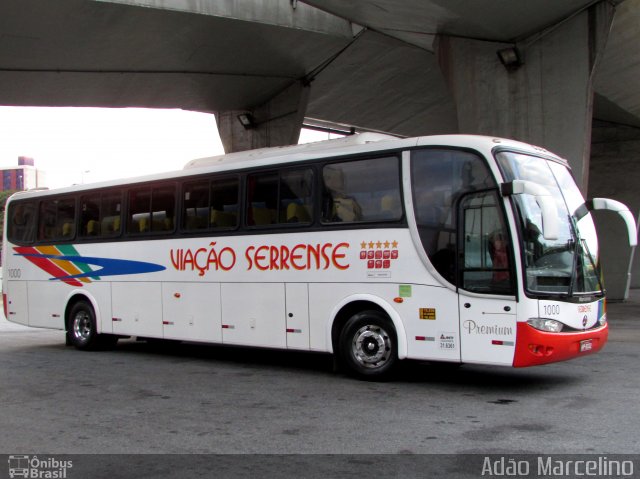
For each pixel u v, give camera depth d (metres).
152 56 19.70
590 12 14.63
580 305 7.93
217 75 22.42
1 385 9.13
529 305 7.43
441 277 8.05
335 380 9.07
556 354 7.50
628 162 29.58
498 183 7.72
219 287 10.45
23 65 19.16
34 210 14.10
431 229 8.21
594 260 8.49
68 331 13.23
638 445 5.55
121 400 7.95
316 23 19.62
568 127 15.13
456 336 7.92
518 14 14.48
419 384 8.62
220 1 17.41
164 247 11.36
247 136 27.12
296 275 9.46
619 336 13.88
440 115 29.94
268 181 9.98
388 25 17.92
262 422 6.69
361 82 25.03
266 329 9.79
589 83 14.83
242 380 9.24
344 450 5.64
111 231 12.41
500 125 16.05
